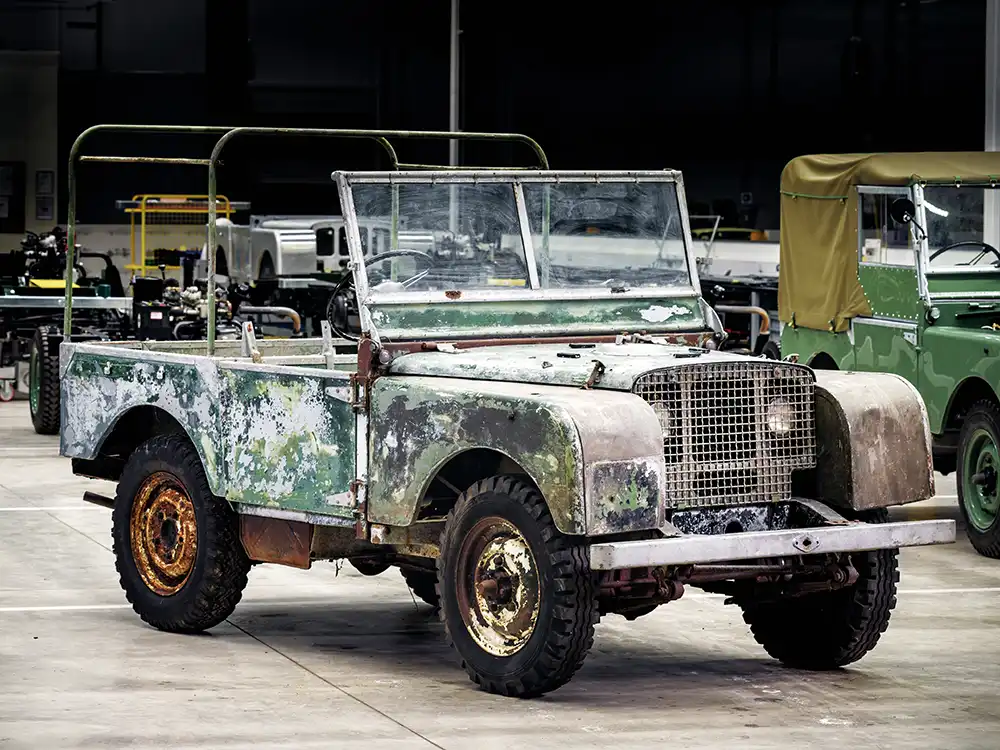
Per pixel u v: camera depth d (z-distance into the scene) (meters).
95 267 41.16
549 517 8.19
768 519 8.77
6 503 15.23
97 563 12.39
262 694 8.58
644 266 10.11
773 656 9.55
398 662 9.37
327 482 9.15
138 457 10.23
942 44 34.25
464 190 9.60
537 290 9.75
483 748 7.59
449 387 8.52
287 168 40.06
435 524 9.05
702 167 38.88
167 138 40.91
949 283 14.66
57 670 9.09
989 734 7.99
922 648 9.99
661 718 8.20
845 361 15.71
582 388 8.41
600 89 40.34
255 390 9.51
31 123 40.97
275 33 40.78
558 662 8.21
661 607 11.09
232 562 9.88
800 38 36.94
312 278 26.19
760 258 26.64
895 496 8.95
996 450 13.23
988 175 14.88
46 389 20.06
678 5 38.97
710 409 8.51
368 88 41.09
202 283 23.08
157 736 7.76
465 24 41.09
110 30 40.91
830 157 16.08
